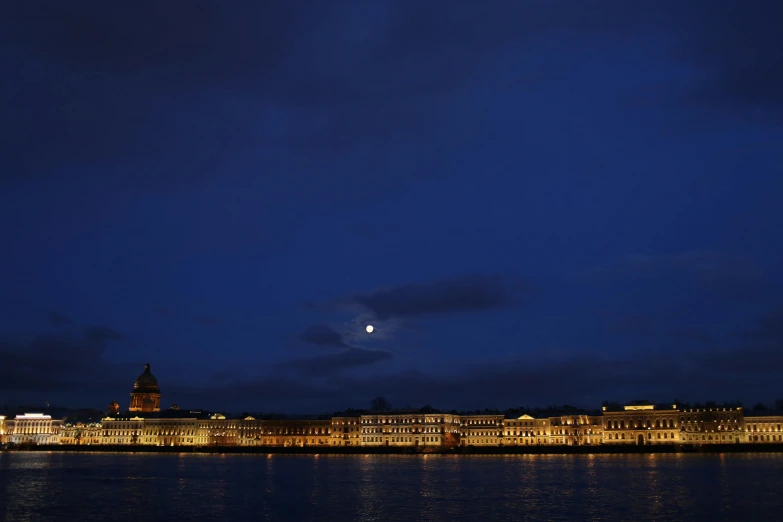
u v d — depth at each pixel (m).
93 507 144.62
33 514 135.62
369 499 154.88
